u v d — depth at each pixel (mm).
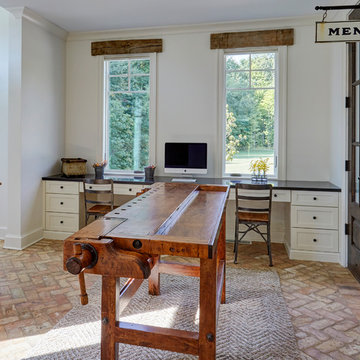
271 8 3609
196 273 2475
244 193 3600
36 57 3918
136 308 2402
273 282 2867
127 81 4477
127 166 4547
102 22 4051
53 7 3611
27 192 3838
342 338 2020
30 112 3844
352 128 3104
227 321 2215
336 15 3514
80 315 2270
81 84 4543
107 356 1505
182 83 4246
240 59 4148
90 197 4312
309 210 3426
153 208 1830
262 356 1837
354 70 3033
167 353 1880
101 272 1281
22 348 1893
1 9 3959
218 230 1474
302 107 3957
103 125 4516
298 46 3924
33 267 3172
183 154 4062
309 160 3975
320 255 3428
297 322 2209
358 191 2965
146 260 1272
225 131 4230
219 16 3842
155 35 4277
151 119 4352
